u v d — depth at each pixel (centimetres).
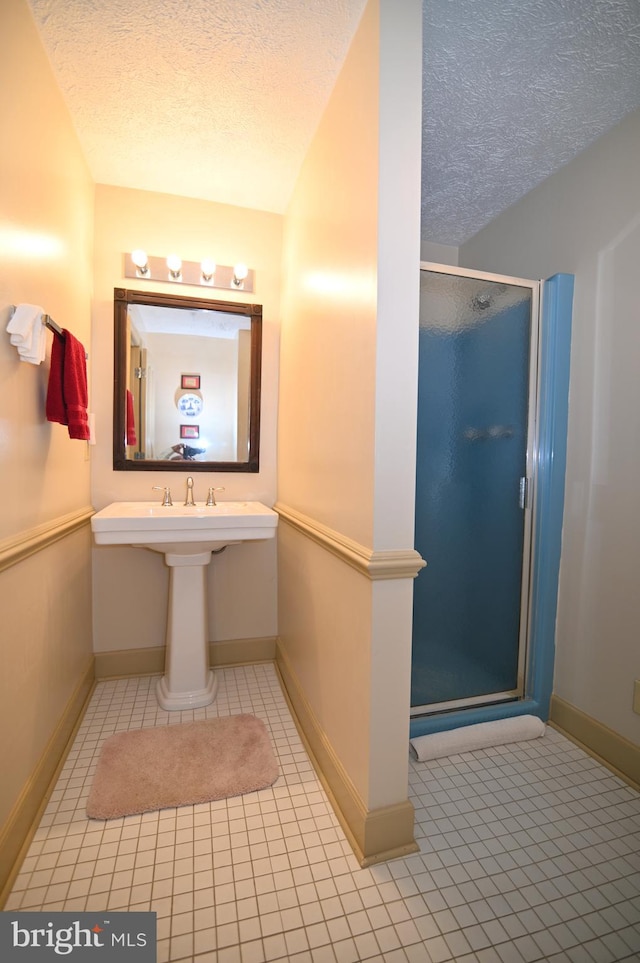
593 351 165
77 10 118
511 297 173
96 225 196
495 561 179
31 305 112
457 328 167
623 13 117
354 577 120
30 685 124
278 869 111
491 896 105
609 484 158
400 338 108
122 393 201
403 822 116
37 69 125
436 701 175
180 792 135
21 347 112
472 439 172
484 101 146
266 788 139
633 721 148
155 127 161
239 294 215
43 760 131
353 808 118
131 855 114
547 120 155
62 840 118
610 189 159
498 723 168
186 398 211
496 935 97
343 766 128
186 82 141
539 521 178
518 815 131
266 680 210
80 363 148
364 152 114
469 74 136
